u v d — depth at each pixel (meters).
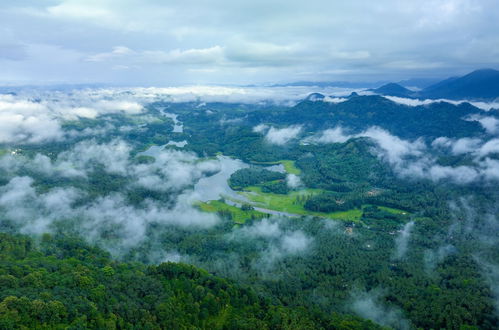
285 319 180.62
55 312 140.12
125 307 160.38
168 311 167.25
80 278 167.38
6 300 136.50
